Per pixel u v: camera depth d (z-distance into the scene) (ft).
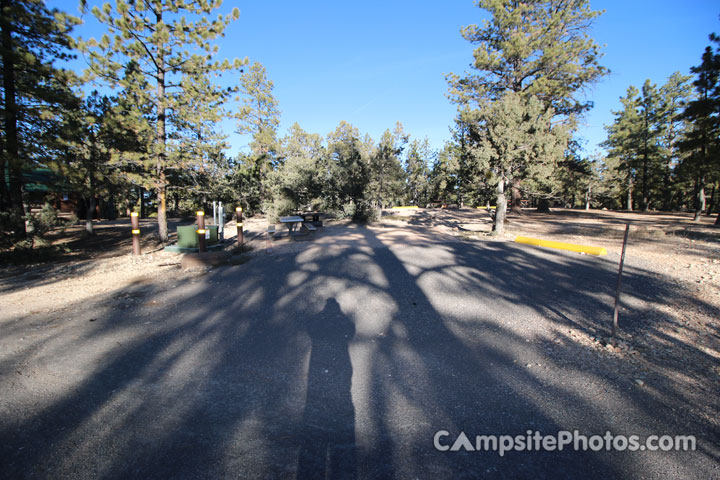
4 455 8.24
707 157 59.16
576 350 14.17
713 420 9.77
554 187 49.29
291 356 13.67
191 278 25.62
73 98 39.52
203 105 42.45
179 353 13.91
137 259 34.86
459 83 78.59
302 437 9.00
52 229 45.32
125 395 10.91
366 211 64.03
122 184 43.39
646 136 127.03
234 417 9.84
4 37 36.09
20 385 11.43
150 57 40.04
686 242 40.86
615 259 31.14
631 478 7.75
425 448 8.62
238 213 37.52
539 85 67.10
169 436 9.00
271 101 97.86
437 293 21.74
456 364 13.05
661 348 14.28
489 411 10.17
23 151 37.65
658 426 9.52
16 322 17.22
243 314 18.34
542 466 8.07
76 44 35.86
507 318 17.72
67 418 9.71
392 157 65.16
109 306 19.58
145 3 37.81
